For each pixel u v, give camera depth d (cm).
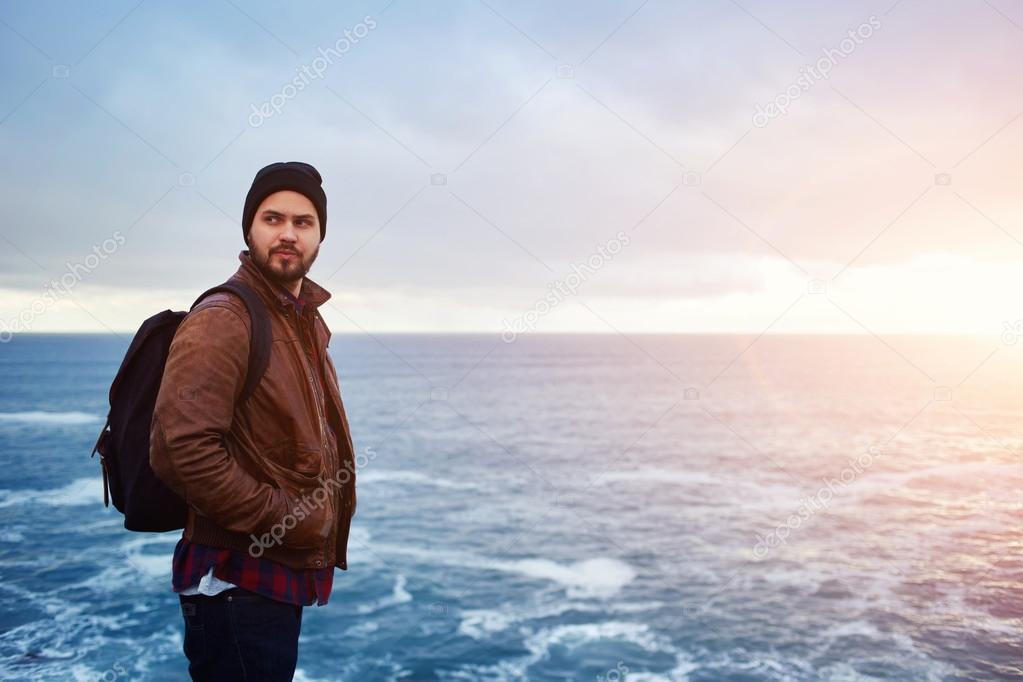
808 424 5122
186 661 1011
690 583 1747
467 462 3753
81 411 5191
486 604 1575
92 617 1212
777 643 1339
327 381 202
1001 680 1146
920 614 1466
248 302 170
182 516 174
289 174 183
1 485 2656
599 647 1331
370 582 1728
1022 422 4875
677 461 3756
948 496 2681
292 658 179
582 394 7581
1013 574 1728
